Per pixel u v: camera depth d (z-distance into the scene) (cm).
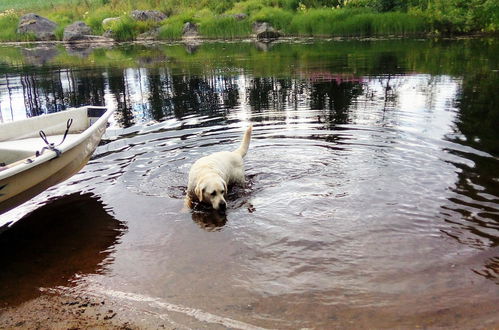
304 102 588
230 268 241
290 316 203
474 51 977
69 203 329
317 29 1507
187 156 408
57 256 263
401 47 1105
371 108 540
